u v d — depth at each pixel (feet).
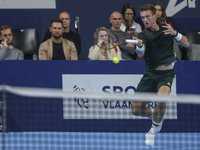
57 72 56.95
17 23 68.59
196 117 57.62
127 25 67.00
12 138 52.16
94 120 57.06
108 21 73.56
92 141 51.49
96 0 73.67
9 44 62.23
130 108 57.21
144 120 57.52
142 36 50.75
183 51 64.49
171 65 51.52
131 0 74.59
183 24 68.90
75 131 56.95
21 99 55.72
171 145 50.67
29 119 56.08
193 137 54.90
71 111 56.75
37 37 68.69
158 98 37.88
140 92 52.47
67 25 64.85
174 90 57.52
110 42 57.62
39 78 56.95
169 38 50.88
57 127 56.65
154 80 51.65
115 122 57.21
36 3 73.97
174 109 57.47
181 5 75.82
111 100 57.00
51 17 73.87
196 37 66.69
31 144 49.19
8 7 74.28
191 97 38.24
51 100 56.34
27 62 56.90
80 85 57.00
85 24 72.95
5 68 56.85
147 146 50.06
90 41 71.92
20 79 56.90
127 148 48.26
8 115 55.62
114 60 52.16
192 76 57.62
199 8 76.43
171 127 57.67
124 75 57.00
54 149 46.83
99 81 57.00
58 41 61.11
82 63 57.00
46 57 60.90
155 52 50.85
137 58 63.21
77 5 73.72
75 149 46.91
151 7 50.37
